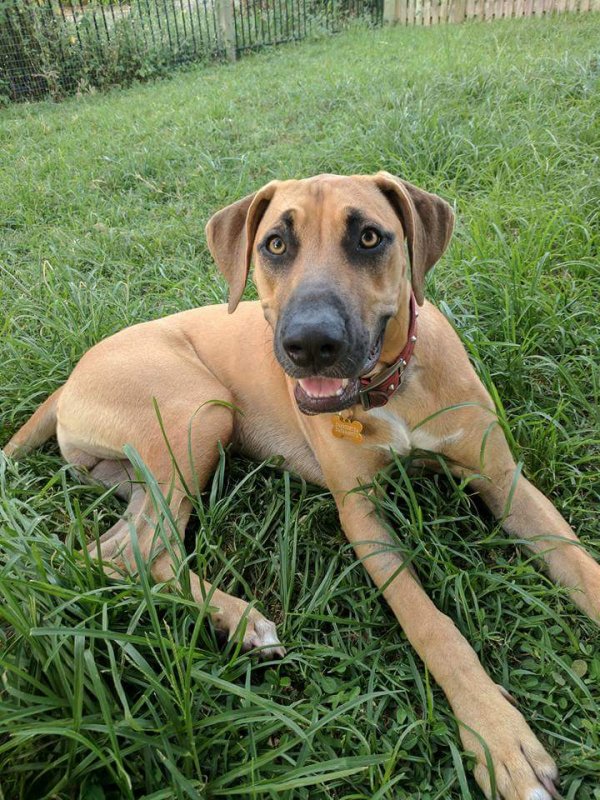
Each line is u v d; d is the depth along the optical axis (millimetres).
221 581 592
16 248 1196
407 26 3170
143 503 650
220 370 736
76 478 727
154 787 419
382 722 476
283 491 682
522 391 710
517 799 401
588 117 1212
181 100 2037
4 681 416
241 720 437
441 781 431
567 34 2039
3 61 2523
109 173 1455
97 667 461
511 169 1116
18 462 711
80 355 858
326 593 544
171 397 669
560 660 469
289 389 681
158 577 577
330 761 416
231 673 493
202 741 437
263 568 604
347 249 521
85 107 2203
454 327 752
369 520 585
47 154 1644
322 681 495
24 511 647
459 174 1126
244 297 928
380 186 580
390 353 570
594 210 952
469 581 529
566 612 522
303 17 3268
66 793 412
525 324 770
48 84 2564
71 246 1145
